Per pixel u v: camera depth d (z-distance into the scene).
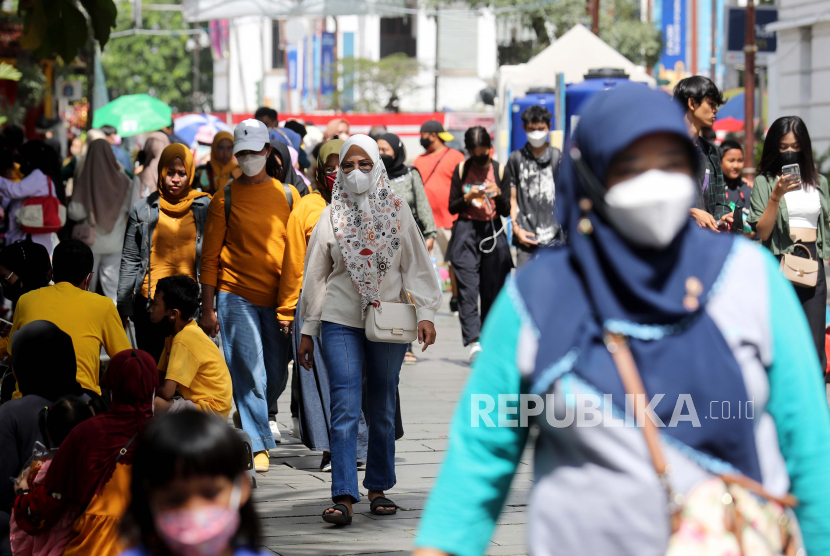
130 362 10.41
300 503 14.63
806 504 5.29
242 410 16.59
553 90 41.69
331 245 13.90
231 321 16.59
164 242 18.88
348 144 13.56
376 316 13.50
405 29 136.12
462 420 5.51
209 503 5.28
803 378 5.24
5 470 11.31
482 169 24.88
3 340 15.92
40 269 16.50
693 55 95.75
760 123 80.06
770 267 5.29
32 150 26.89
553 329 5.17
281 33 136.50
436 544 5.45
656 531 5.00
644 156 5.11
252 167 16.58
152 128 47.59
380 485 14.06
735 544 4.98
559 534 5.16
